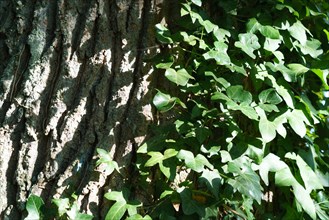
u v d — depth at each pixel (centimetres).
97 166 62
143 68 67
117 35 68
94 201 61
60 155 62
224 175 63
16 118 63
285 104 71
